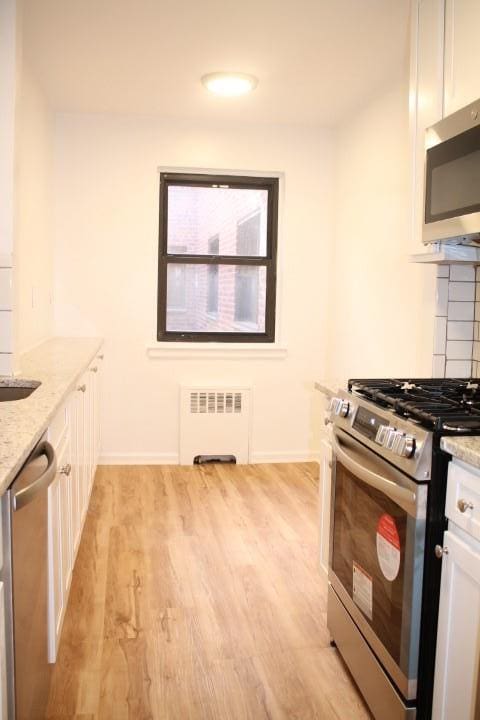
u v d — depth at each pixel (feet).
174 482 13.10
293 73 10.78
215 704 6.18
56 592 6.11
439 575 4.97
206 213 14.39
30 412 5.37
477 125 5.87
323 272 14.61
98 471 13.76
